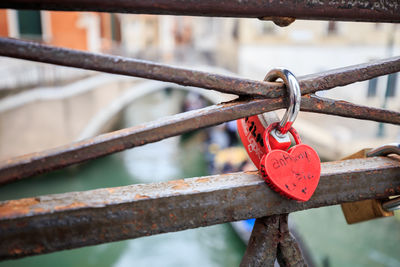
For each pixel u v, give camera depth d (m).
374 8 0.71
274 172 0.69
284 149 0.75
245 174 0.75
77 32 18.05
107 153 0.62
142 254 9.36
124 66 0.60
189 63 23.48
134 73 0.61
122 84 16.45
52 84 13.98
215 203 0.69
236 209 0.71
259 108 0.70
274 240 0.77
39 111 13.25
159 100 32.03
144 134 0.63
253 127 0.77
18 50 0.55
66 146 0.60
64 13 17.58
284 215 0.77
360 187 0.79
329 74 0.72
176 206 0.66
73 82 14.45
